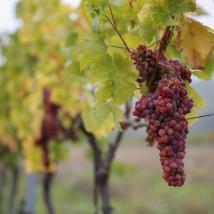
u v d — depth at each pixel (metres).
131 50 2.40
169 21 2.19
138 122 3.72
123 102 2.35
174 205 16.45
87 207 4.75
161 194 17.81
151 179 20.41
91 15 2.48
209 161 25.31
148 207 15.91
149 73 2.24
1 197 9.84
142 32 2.29
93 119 2.99
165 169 2.05
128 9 2.46
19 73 6.97
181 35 2.26
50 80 5.23
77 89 4.62
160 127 2.11
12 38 7.14
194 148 30.09
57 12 5.84
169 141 2.08
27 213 6.76
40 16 5.98
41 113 5.31
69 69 3.99
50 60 5.38
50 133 5.34
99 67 2.34
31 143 5.47
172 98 2.10
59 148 5.66
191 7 2.21
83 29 4.20
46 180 5.87
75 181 18.48
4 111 7.30
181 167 2.05
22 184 12.36
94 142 4.52
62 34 5.74
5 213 10.56
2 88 7.23
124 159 27.30
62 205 14.52
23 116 5.80
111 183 18.55
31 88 5.78
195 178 21.05
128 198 17.27
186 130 2.13
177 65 2.27
